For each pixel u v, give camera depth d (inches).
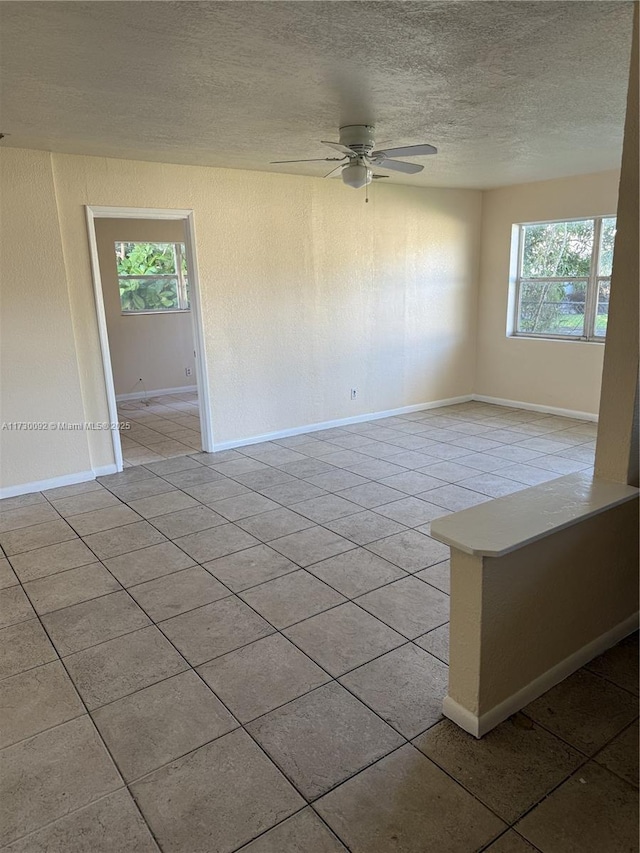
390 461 197.2
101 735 79.6
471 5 80.9
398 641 98.8
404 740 77.2
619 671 89.9
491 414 261.6
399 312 253.0
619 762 73.0
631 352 84.9
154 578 122.1
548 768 72.3
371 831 64.5
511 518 79.2
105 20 82.7
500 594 75.0
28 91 112.3
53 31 86.0
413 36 90.7
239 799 69.0
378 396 255.3
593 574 88.4
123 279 307.7
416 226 249.1
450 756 74.4
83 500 167.9
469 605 74.6
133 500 167.0
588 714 81.2
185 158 176.1
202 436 213.3
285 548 134.3
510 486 171.2
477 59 101.0
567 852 61.7
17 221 161.2
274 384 222.7
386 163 150.8
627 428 88.0
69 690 88.7
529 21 86.4
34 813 67.8
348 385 244.4
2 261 160.9
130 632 103.3
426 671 91.1
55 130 140.7
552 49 97.3
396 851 62.2
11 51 93.0
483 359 283.7
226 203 197.3
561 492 87.9
